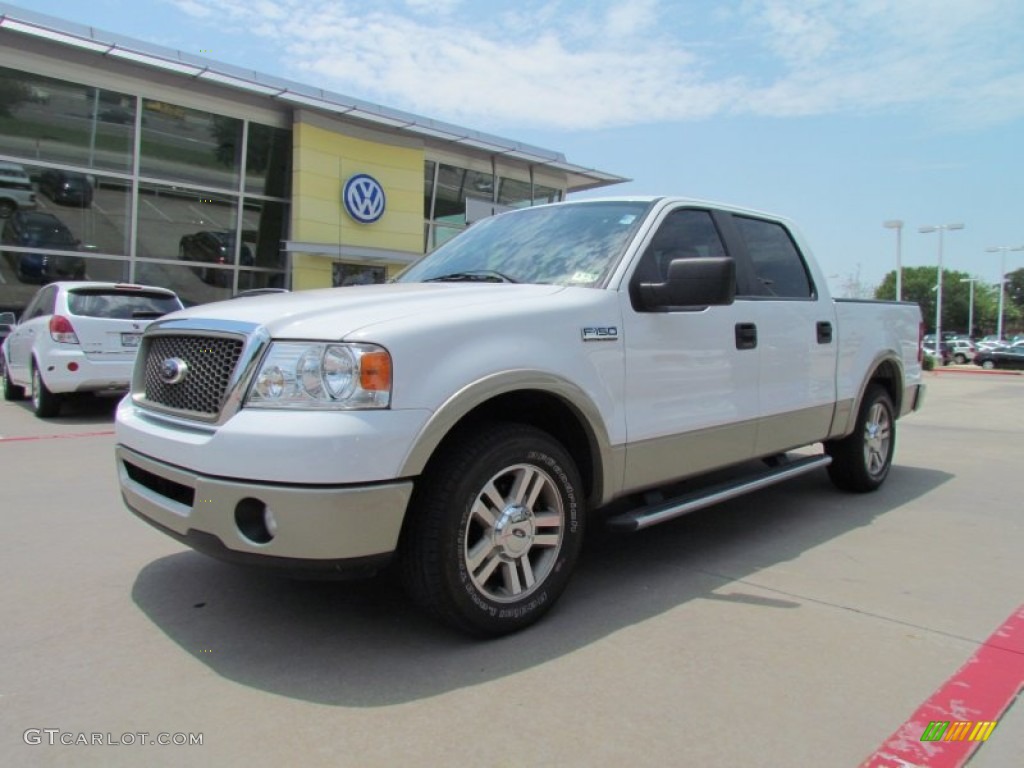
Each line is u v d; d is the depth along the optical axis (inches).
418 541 113.3
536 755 91.1
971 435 371.9
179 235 709.9
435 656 116.6
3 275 614.2
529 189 1023.6
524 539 124.3
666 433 148.3
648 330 144.8
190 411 119.9
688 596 142.7
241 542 107.5
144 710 100.7
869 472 226.2
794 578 153.2
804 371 188.9
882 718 100.2
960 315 3991.1
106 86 637.3
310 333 109.9
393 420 106.7
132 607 134.8
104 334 354.3
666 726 97.7
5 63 585.6
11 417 374.3
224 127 719.7
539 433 125.3
